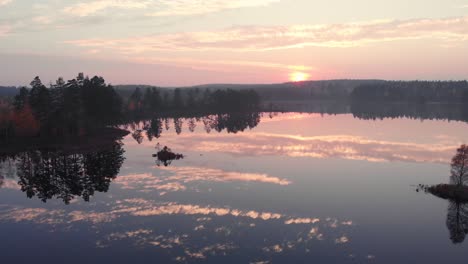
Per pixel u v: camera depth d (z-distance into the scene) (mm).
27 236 33656
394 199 43844
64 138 90250
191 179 53500
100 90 108938
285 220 36938
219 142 92938
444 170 59188
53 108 98250
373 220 37000
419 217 37938
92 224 36312
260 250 30500
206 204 41969
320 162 65812
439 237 33062
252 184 50531
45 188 50250
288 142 91500
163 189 48375
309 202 42594
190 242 32062
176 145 88250
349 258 29156
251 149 81000
